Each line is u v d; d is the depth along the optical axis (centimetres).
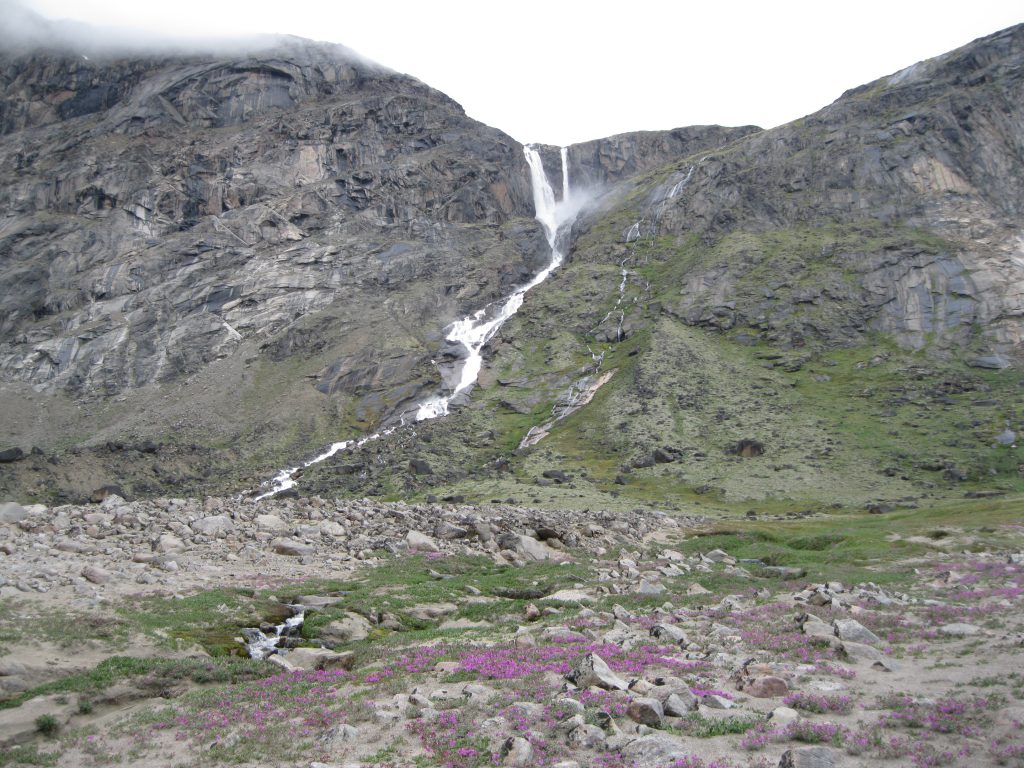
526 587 3719
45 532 3753
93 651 2395
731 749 1547
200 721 1933
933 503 9812
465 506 6062
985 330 16938
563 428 15650
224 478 15150
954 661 2177
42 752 1780
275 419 18362
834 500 10319
